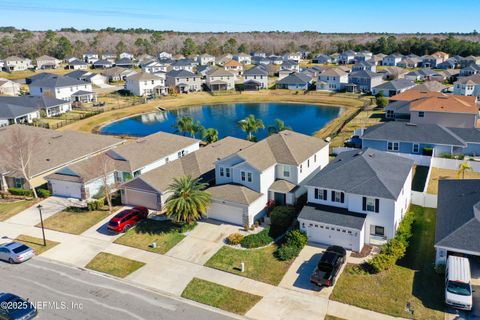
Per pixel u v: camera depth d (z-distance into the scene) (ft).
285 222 121.60
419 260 104.01
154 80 402.31
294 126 283.38
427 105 239.50
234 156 133.69
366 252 109.09
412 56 593.01
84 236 123.34
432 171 170.81
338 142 221.25
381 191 111.24
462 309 84.58
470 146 190.49
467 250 92.68
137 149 170.71
